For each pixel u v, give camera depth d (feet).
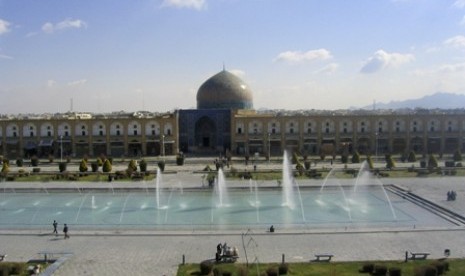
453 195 164.35
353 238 118.62
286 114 360.07
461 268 95.25
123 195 188.34
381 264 95.81
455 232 123.54
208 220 142.00
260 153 347.97
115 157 333.42
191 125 359.87
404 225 133.08
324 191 191.72
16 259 104.47
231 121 350.02
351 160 290.76
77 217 148.56
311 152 347.36
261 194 186.39
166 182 215.72
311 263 99.66
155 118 346.13
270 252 107.86
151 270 96.37
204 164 286.46
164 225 135.54
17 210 160.56
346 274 92.73
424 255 102.58
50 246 114.11
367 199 174.91
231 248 103.40
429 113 354.95
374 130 347.56
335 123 347.36
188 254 107.04
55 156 343.87
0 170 257.75
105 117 353.10
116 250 110.52
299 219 142.41
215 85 371.35
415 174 230.89
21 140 345.51
